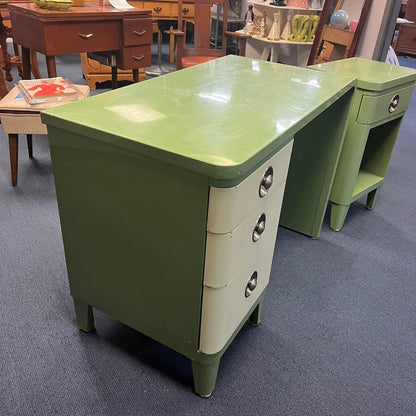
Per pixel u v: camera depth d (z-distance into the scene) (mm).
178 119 1005
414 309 1589
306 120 1103
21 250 1724
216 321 1014
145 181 912
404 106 2002
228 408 1162
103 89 3896
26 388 1181
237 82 1382
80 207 1076
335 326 1479
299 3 3834
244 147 868
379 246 1964
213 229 873
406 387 1270
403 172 2762
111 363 1274
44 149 2627
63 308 1463
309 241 1967
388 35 3283
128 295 1132
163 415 1132
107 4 2666
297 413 1164
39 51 2340
